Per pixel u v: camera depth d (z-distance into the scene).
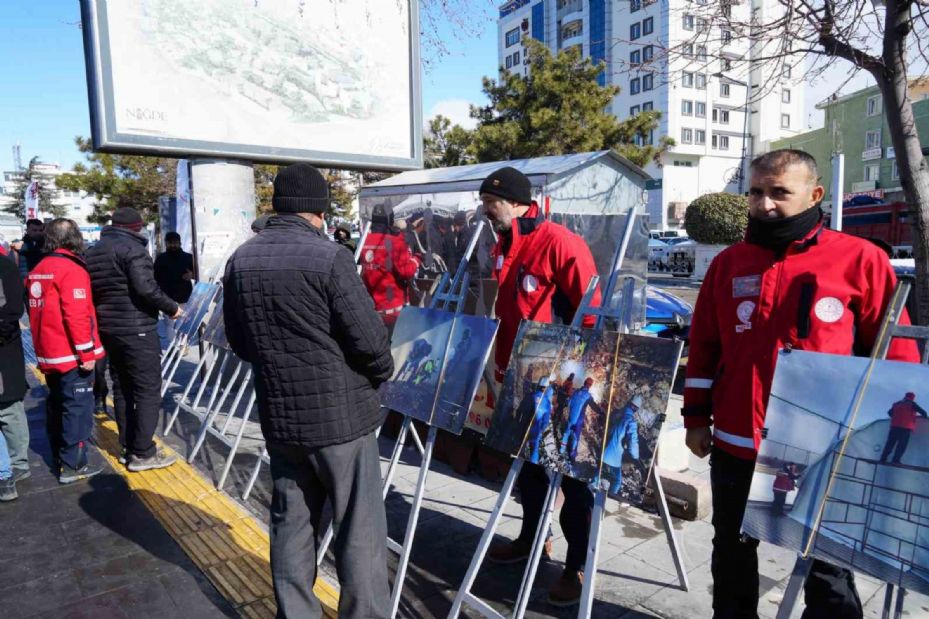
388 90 7.10
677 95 43.75
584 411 2.18
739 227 20.98
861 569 1.52
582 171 5.93
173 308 4.34
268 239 2.28
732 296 2.03
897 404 1.53
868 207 20.06
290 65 6.35
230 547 3.33
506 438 2.43
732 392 2.02
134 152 5.61
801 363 1.73
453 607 2.43
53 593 2.92
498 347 3.02
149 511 3.78
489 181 2.89
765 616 2.63
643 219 4.05
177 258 7.41
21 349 4.16
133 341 4.22
